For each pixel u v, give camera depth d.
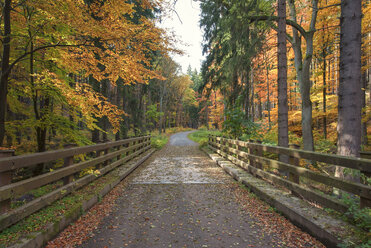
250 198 4.84
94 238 3.10
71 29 6.20
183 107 61.09
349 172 3.88
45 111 7.21
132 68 6.23
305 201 3.92
